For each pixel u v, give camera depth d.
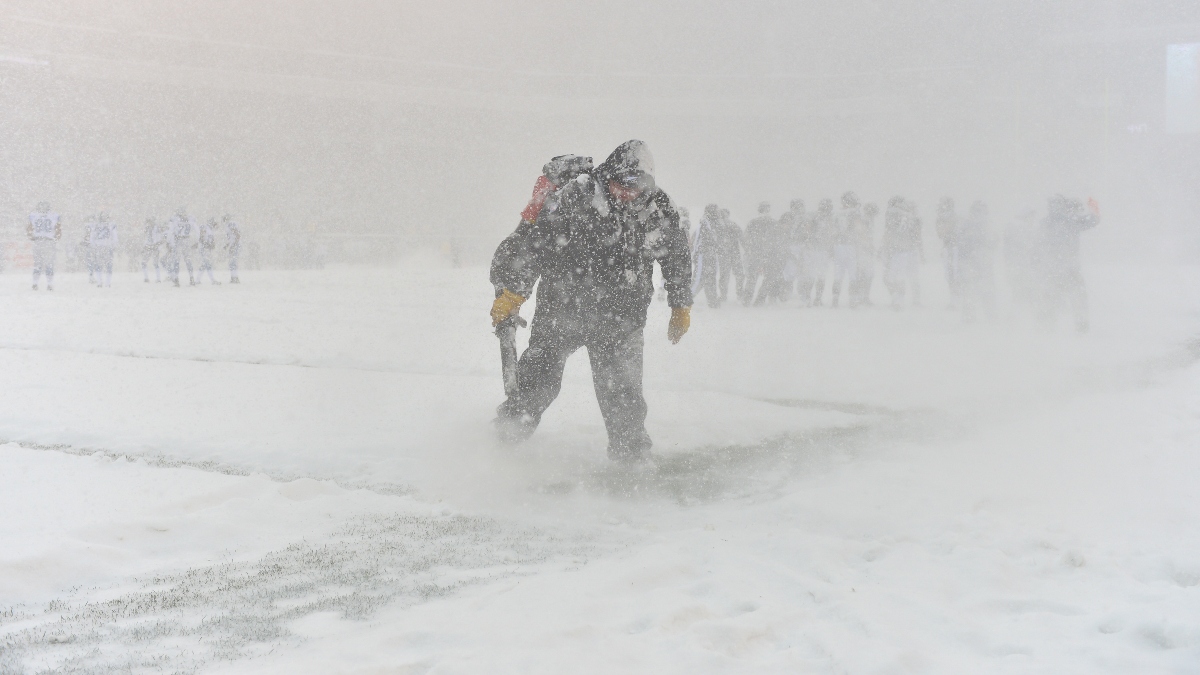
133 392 7.69
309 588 3.31
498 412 5.47
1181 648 2.62
